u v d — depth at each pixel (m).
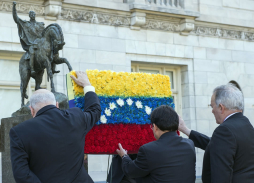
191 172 3.01
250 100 13.29
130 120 4.01
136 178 3.16
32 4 9.55
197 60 12.38
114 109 3.93
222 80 12.78
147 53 11.39
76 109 3.05
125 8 10.92
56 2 9.65
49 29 5.41
